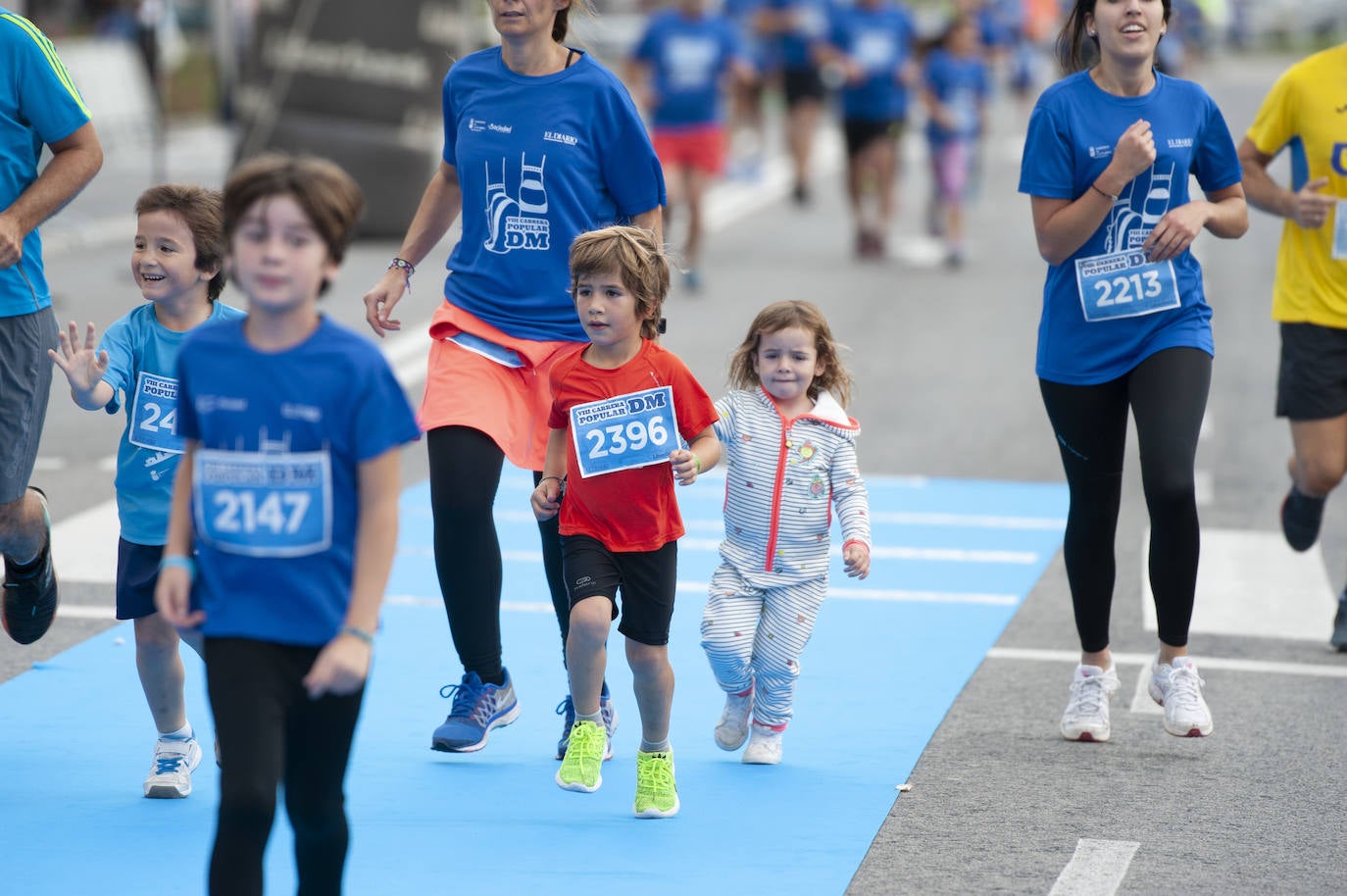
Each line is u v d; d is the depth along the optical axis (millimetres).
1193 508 13602
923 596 18875
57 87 13180
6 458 13359
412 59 44656
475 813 12477
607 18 94188
